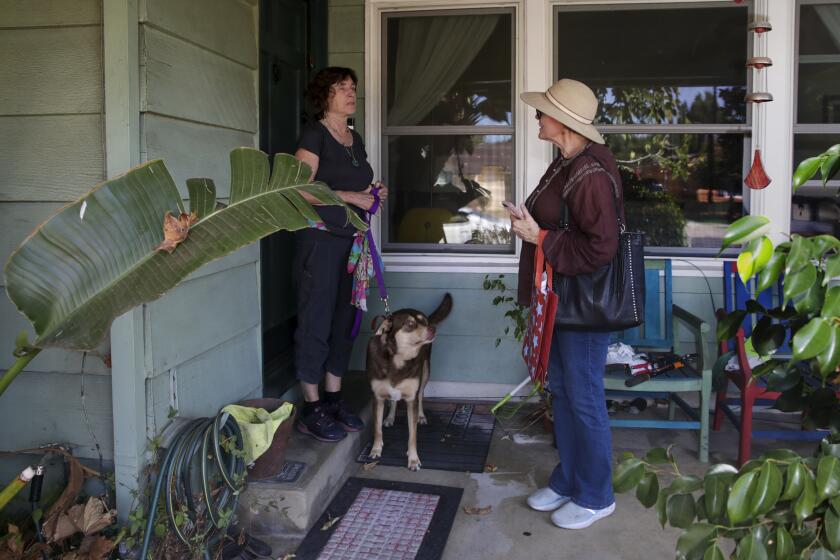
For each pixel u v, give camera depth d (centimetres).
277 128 392
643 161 440
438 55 453
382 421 400
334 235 342
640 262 284
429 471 357
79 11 249
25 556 237
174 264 171
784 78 418
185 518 247
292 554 280
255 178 188
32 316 162
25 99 255
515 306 448
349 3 454
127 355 250
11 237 261
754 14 422
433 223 462
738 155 434
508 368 459
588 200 271
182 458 252
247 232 178
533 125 440
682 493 135
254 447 279
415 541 290
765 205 426
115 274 170
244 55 327
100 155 253
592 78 440
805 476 119
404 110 458
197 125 288
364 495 330
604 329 282
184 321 279
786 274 114
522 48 439
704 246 439
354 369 472
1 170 258
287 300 422
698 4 427
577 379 293
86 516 241
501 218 456
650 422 369
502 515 315
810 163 123
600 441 296
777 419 430
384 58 456
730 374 361
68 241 167
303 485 295
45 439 268
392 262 460
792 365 141
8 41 253
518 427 418
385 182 464
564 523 303
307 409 351
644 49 434
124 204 172
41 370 264
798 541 127
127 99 246
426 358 412
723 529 129
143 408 256
